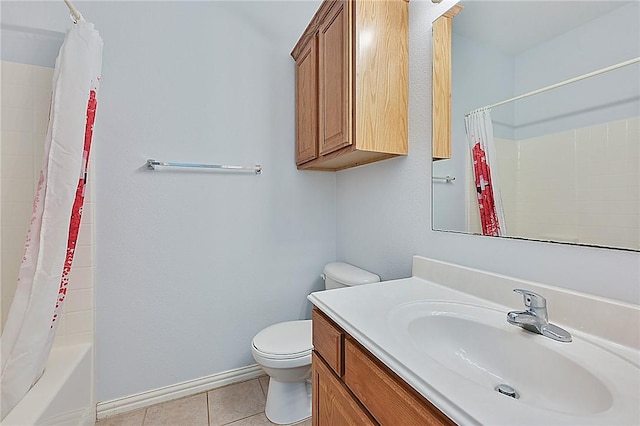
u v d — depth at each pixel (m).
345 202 1.92
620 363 0.60
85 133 1.20
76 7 1.44
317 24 1.54
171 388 1.63
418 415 0.55
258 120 1.83
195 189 1.68
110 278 1.51
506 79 0.96
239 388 1.73
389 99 1.30
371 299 0.97
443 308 0.90
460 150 1.11
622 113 0.69
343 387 0.83
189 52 1.65
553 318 0.78
